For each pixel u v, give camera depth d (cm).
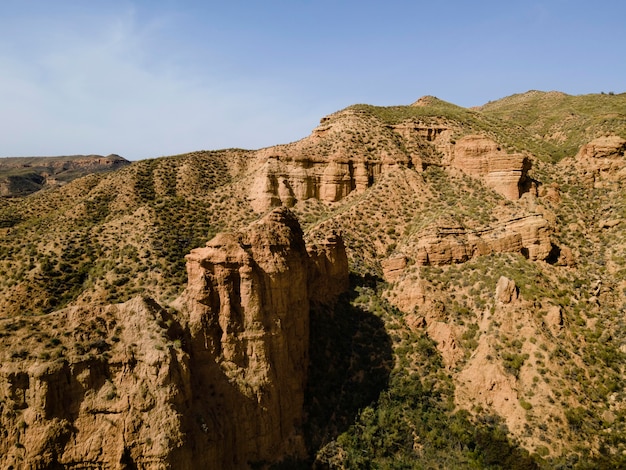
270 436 3553
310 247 5138
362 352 4781
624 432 3978
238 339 3559
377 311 5234
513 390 4238
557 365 4359
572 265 6034
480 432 4084
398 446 3984
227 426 3266
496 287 5034
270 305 3784
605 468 3725
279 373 3731
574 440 3916
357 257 6238
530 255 5731
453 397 4409
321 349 4600
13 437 2623
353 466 3728
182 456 2761
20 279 5656
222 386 3384
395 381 4500
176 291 5419
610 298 5538
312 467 3672
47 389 2653
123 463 2667
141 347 2950
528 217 5881
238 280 3662
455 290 5362
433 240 5716
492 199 6750
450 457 3912
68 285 5734
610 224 6650
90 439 2684
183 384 2969
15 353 2728
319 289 5122
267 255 3825
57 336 2878
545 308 4912
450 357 4753
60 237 6494
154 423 2756
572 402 4125
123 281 5600
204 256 3609
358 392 4388
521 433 3994
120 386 2838
